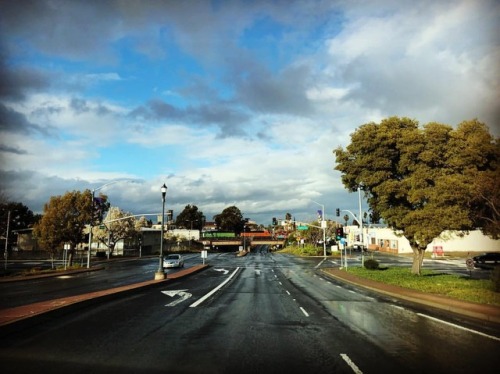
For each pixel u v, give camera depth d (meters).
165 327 11.42
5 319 10.93
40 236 47.97
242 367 7.48
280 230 171.62
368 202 32.22
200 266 47.69
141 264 58.47
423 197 25.95
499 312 13.73
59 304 14.10
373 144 28.69
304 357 8.25
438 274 31.61
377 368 7.48
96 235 77.94
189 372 7.13
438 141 25.55
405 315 14.20
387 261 58.75
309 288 25.16
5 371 7.04
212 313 14.33
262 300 18.67
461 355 8.46
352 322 12.66
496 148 22.81
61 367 7.29
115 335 10.16
